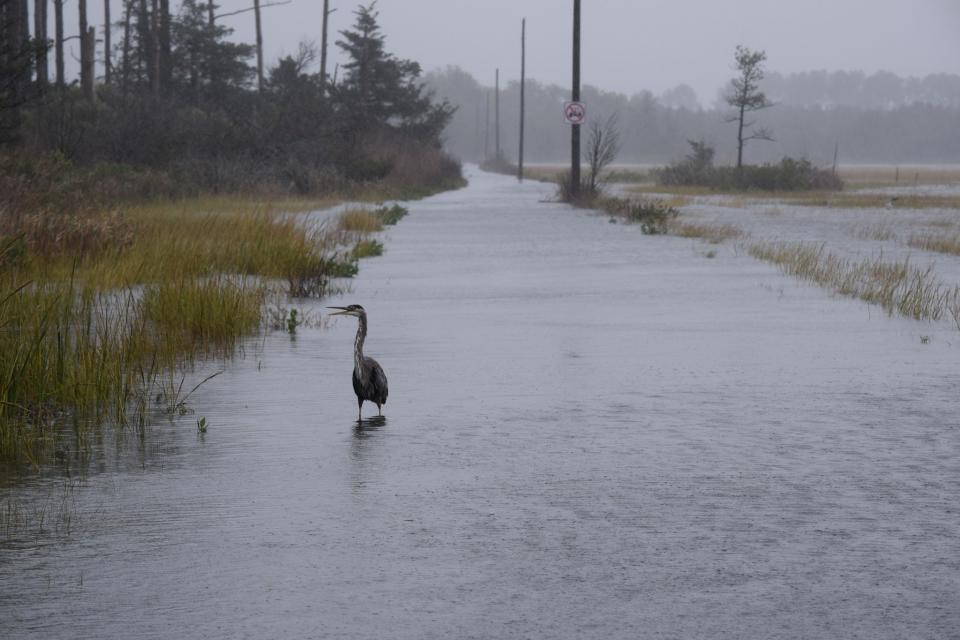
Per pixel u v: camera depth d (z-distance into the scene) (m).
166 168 67.38
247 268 32.03
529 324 25.05
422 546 10.24
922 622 8.52
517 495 11.90
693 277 34.62
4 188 38.69
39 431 14.83
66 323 19.84
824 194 99.50
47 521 11.02
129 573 9.54
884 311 27.16
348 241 45.50
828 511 11.34
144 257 29.67
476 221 61.41
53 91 69.81
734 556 9.98
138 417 15.70
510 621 8.51
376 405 16.56
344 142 87.75
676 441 14.34
